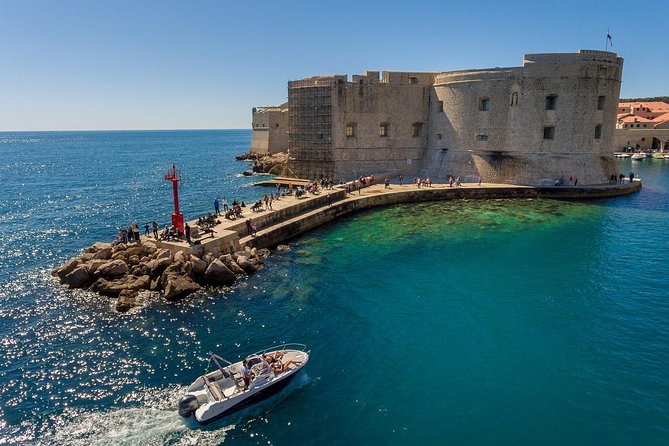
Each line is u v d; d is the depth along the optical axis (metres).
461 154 57.66
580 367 18.45
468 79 55.66
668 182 63.03
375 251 33.03
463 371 18.28
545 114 52.03
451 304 24.27
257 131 97.25
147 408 16.28
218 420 15.62
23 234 41.75
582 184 52.81
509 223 40.28
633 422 15.31
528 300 24.69
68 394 17.05
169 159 135.88
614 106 54.34
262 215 35.94
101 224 45.88
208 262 27.30
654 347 19.86
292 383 17.61
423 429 15.12
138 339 20.81
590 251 32.56
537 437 14.70
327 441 14.71
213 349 19.91
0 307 24.27
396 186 54.50
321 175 60.53
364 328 21.73
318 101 58.62
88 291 25.95
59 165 118.12
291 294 25.52
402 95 60.41
